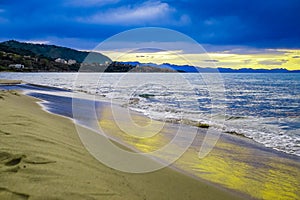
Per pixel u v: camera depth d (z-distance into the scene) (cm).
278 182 452
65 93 2103
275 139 789
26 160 356
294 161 573
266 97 2364
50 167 348
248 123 1084
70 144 509
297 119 1211
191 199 361
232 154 611
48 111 1050
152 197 342
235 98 2236
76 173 349
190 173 467
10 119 628
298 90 3206
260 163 552
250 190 414
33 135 500
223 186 421
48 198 269
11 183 288
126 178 384
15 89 2255
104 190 319
